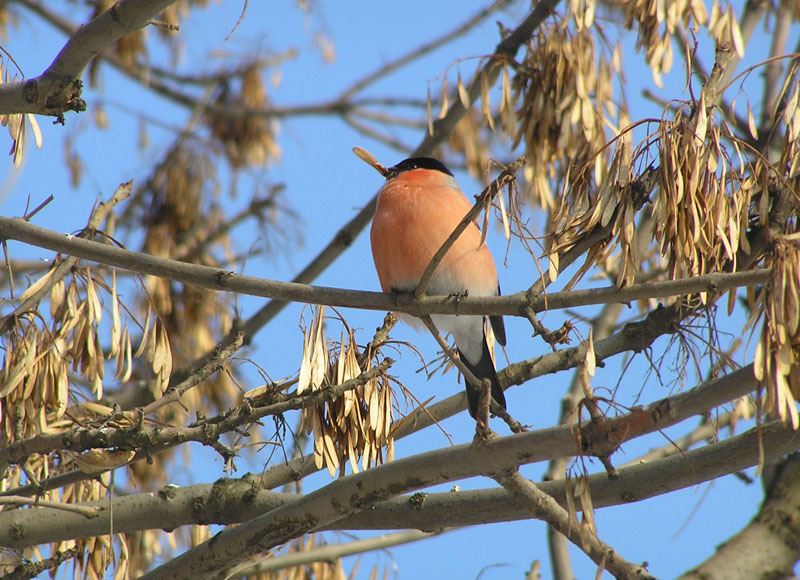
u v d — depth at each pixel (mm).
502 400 8422
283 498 7371
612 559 5930
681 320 7328
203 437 6582
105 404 9289
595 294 6324
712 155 5879
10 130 6828
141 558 9047
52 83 6301
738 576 8812
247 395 7168
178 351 10648
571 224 6520
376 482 6438
